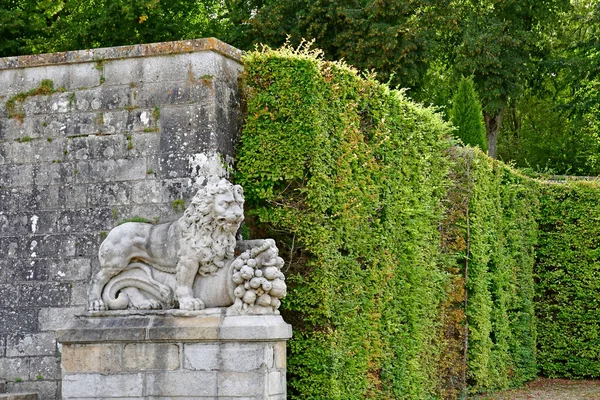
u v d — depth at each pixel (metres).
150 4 22.22
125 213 11.27
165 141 11.21
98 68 11.55
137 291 10.58
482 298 18.08
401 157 14.20
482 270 18.19
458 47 33.47
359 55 25.58
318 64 11.77
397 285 14.17
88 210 11.41
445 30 32.03
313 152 11.41
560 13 37.44
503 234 20.56
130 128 11.36
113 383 10.25
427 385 15.49
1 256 11.67
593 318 22.84
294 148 11.41
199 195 10.29
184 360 10.09
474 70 32.94
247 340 9.91
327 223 11.73
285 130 11.48
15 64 11.77
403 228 14.21
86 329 10.35
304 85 11.45
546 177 24.66
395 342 14.01
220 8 28.08
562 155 41.38
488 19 33.78
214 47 11.13
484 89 33.66
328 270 11.64
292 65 11.50
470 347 17.88
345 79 12.50
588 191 23.16
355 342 12.39
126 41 23.28
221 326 9.97
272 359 10.12
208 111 11.10
